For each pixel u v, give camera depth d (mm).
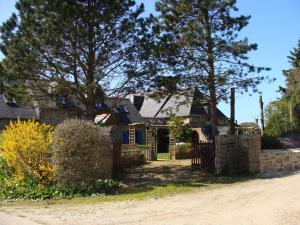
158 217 10508
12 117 33625
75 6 17828
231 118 22641
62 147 14992
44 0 18219
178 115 41906
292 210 10422
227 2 21844
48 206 12586
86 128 15383
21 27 18375
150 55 19828
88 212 11469
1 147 16781
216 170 19922
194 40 21844
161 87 21688
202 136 40031
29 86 18969
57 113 31156
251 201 12297
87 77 19359
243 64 22203
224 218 10031
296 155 20938
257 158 19703
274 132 27031
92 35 18656
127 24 18953
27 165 15633
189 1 22031
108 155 16281
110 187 15648
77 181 14984
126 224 9805
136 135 40250
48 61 18516
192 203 12453
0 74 18484
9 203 13195
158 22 21938
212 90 22641
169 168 23000
